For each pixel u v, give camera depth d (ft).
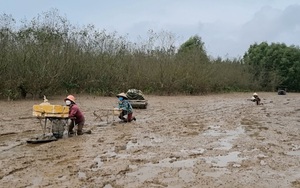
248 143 37.37
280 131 45.37
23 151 32.14
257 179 25.55
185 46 172.14
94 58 96.07
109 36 103.24
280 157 31.73
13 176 25.07
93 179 24.66
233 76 149.59
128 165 28.19
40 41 80.53
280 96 129.29
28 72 73.77
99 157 30.45
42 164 28.04
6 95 71.41
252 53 194.29
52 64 78.84
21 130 41.83
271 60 187.52
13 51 73.51
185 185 24.00
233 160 30.53
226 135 41.98
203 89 119.55
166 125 48.85
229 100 97.81
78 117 39.32
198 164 29.07
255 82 165.78
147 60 109.09
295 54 186.80
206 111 67.92
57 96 82.99
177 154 32.07
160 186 23.73
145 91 104.99
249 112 67.72
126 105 50.88
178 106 76.28
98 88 94.53
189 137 40.24
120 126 46.91
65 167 27.30
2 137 38.22
